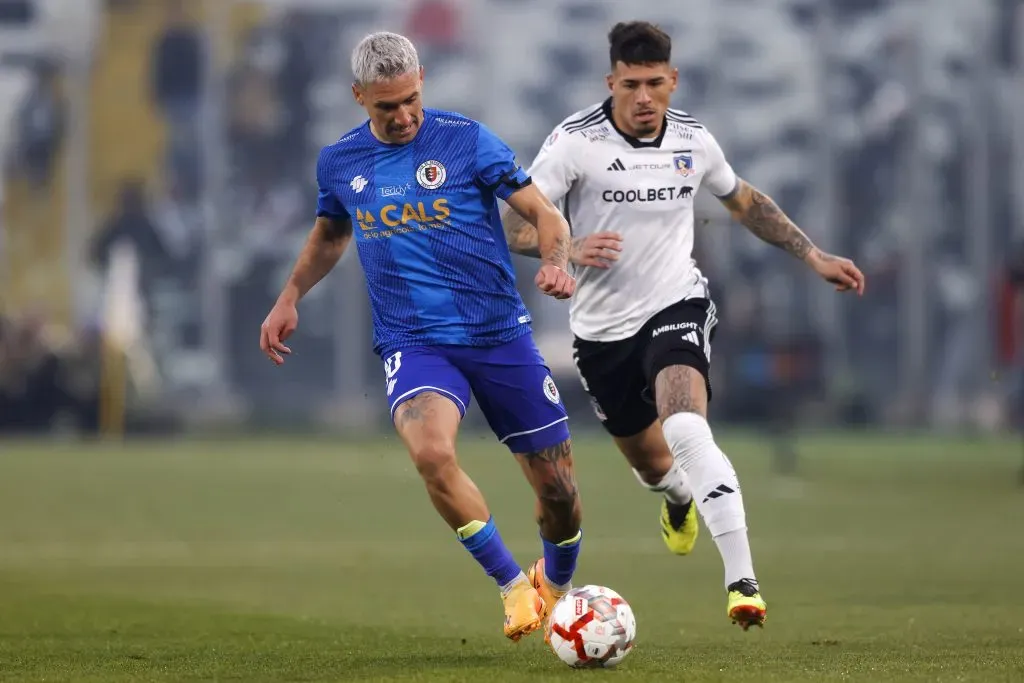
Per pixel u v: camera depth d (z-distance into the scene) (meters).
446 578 34.72
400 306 22.14
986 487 60.16
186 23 107.88
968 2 107.38
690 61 109.25
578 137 26.23
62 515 50.66
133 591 32.12
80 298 106.25
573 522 23.30
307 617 27.70
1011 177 107.94
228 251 106.50
